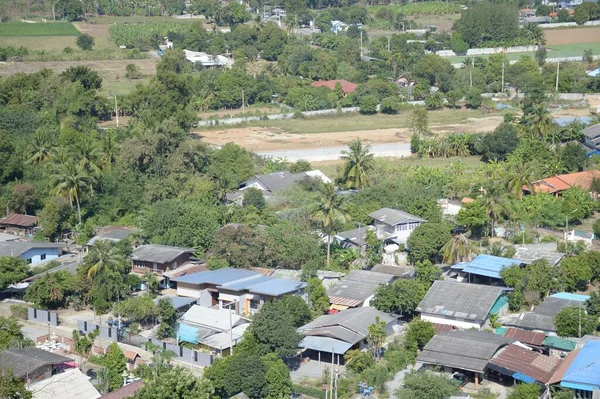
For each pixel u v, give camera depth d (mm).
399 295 94562
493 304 93125
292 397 78875
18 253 113250
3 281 105438
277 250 109000
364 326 88500
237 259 107500
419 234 110750
